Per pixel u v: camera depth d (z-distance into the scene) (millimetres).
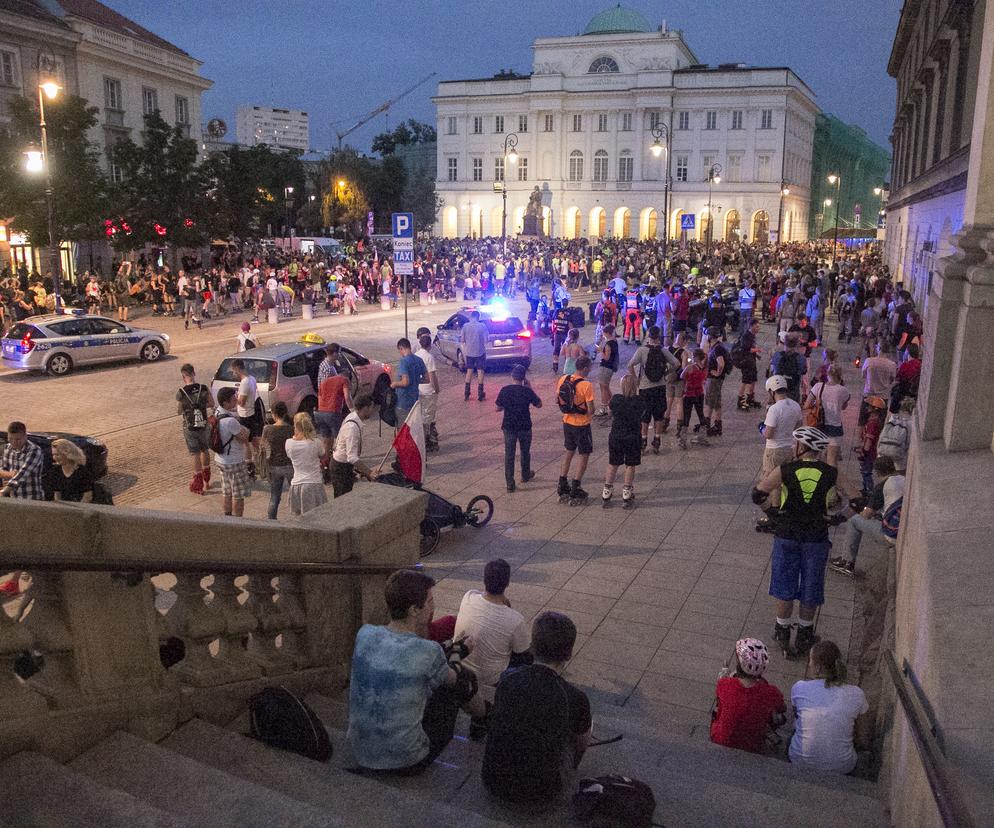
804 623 7059
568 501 11109
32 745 3260
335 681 5164
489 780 3838
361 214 77438
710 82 90500
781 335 20109
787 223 94812
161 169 37656
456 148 102250
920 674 3240
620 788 3711
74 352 21625
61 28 39750
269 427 10461
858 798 4344
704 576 8734
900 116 43969
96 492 8555
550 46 95500
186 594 4102
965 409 4926
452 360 22875
